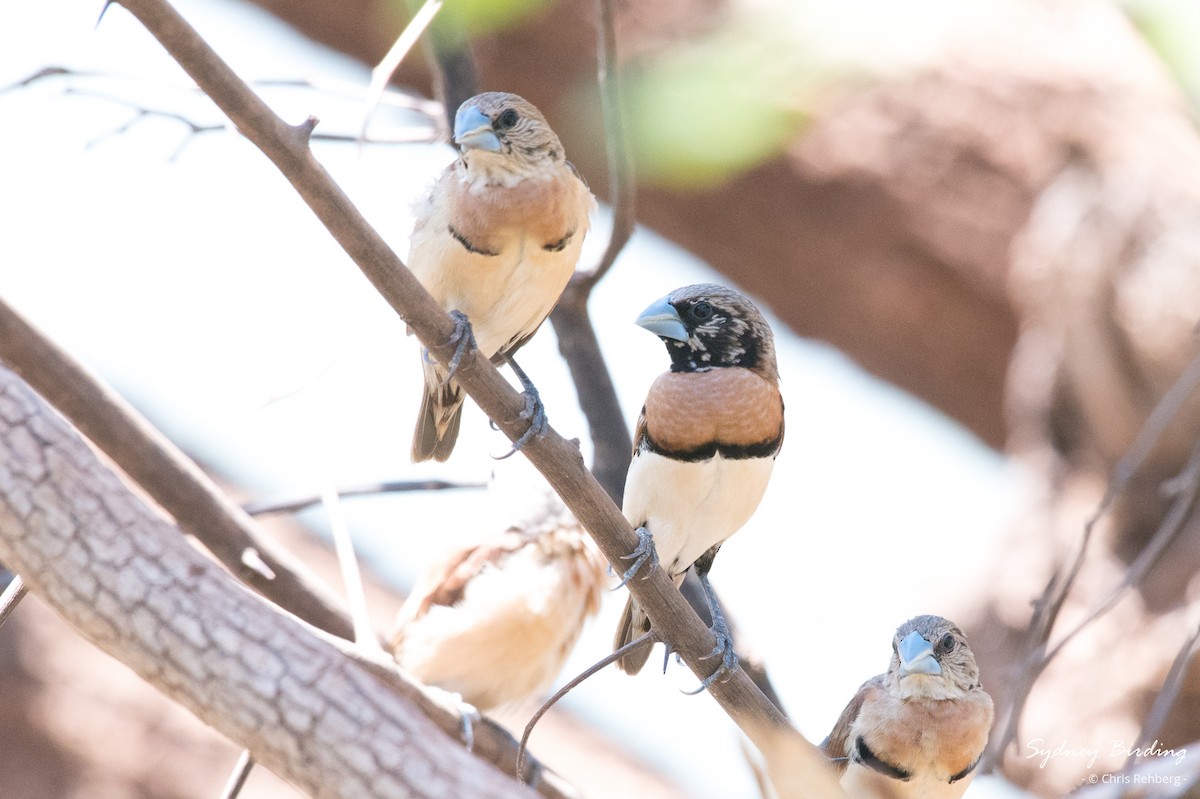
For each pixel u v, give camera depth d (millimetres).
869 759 8227
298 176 5887
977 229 15172
